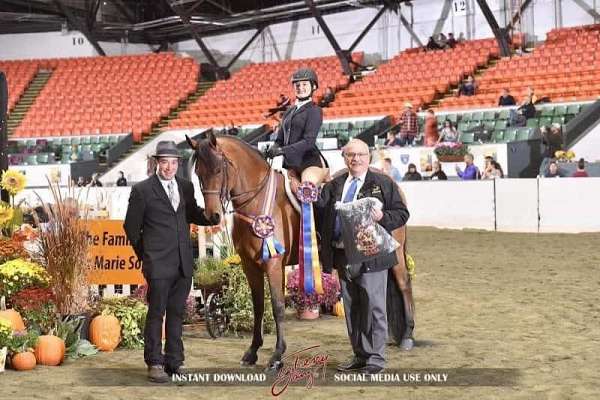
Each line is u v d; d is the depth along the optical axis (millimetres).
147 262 5855
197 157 6000
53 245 6949
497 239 15078
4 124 8523
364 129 23453
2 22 33750
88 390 5590
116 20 34156
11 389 5613
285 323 8258
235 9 33062
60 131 29625
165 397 5391
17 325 6598
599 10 25469
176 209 5957
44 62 33312
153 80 31922
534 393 5328
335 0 28984
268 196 6320
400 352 6699
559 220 15781
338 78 28562
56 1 32062
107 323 6996
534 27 26781
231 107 29391
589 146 18781
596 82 22188
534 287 9969
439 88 25234
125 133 28953
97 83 32062
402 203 5914
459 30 28078
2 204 7789
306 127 6664
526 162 18719
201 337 7613
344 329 7875
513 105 21969
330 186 6086
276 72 30703
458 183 17062
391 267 6145
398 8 29344
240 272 7723
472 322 7977
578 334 7262
